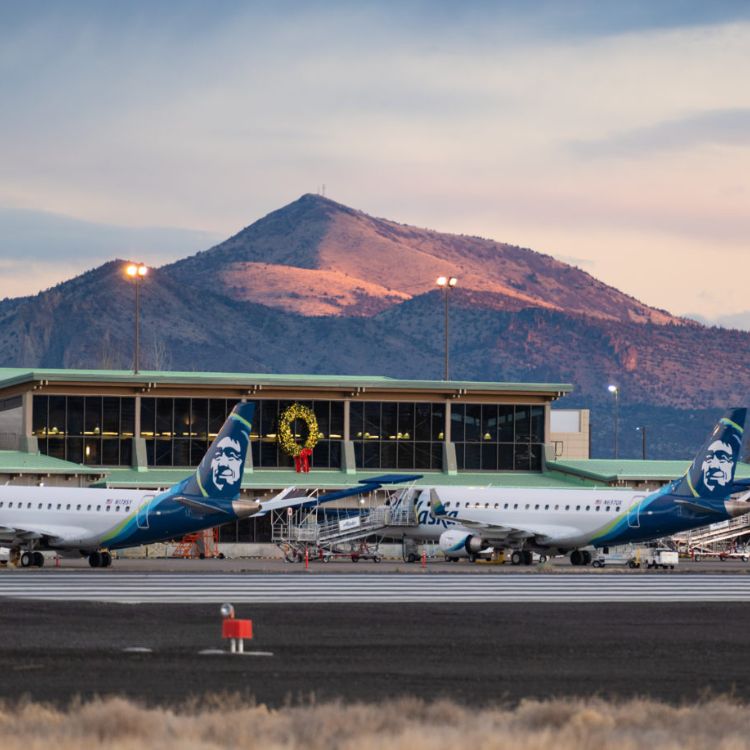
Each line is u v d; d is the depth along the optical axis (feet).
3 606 411.95
